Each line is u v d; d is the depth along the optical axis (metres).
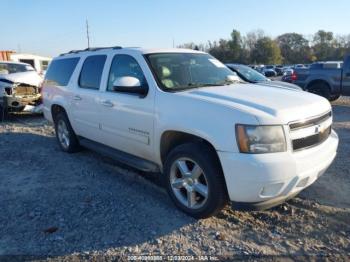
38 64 21.14
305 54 102.19
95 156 6.36
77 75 5.90
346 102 14.45
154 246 3.38
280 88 4.52
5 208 4.22
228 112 3.41
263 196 3.34
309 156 3.46
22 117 11.30
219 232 3.61
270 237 3.53
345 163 5.59
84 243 3.44
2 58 22.92
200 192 3.74
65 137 6.61
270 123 3.25
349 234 3.56
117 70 4.95
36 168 5.74
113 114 4.86
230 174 3.36
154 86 4.22
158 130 4.10
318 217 3.90
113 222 3.83
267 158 3.23
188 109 3.74
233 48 91.62
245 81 5.18
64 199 4.45
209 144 3.67
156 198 4.45
